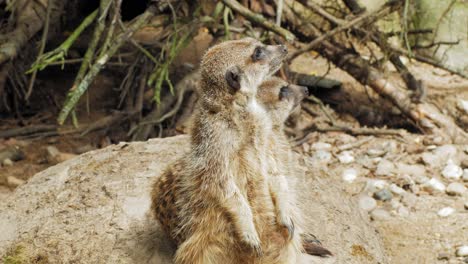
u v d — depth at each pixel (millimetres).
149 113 9258
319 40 9258
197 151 4320
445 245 6758
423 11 10734
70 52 10242
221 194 4203
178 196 4375
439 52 10555
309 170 6297
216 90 4316
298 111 9195
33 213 5262
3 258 4758
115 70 10352
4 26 9469
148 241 4727
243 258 4320
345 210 5832
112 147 6227
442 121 9242
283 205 4395
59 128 9000
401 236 6953
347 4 10109
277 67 4605
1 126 9164
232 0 8164
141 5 11492
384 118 9781
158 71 8289
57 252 4727
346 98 10062
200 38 10969
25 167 8141
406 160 8531
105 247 4711
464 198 7613
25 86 9703
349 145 8938
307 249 4895
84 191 5449
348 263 5020
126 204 5184
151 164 5809
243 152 4309
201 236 4262
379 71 9695
